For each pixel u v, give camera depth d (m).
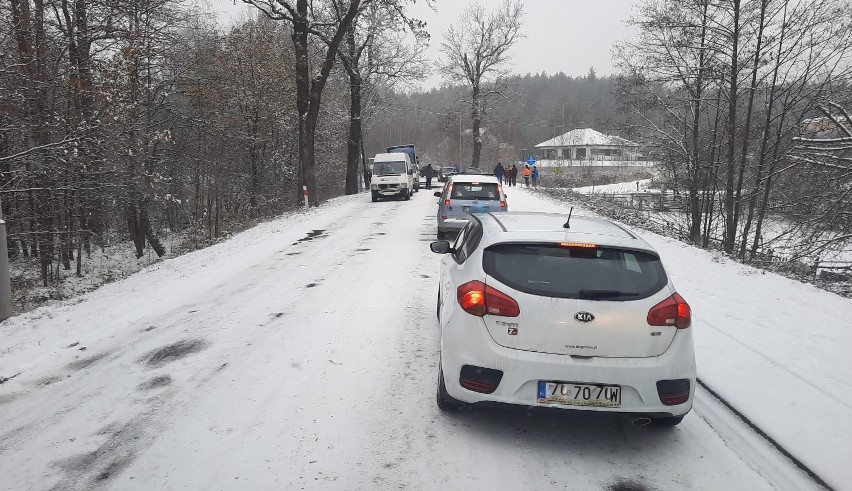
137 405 4.48
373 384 4.84
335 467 3.53
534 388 3.70
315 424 4.11
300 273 9.89
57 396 4.73
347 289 8.54
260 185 32.44
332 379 4.96
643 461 3.67
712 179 21.42
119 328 6.85
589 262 3.91
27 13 14.77
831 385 4.87
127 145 17.47
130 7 16.98
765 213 18.81
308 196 24.89
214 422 4.15
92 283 17.64
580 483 3.40
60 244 17.09
